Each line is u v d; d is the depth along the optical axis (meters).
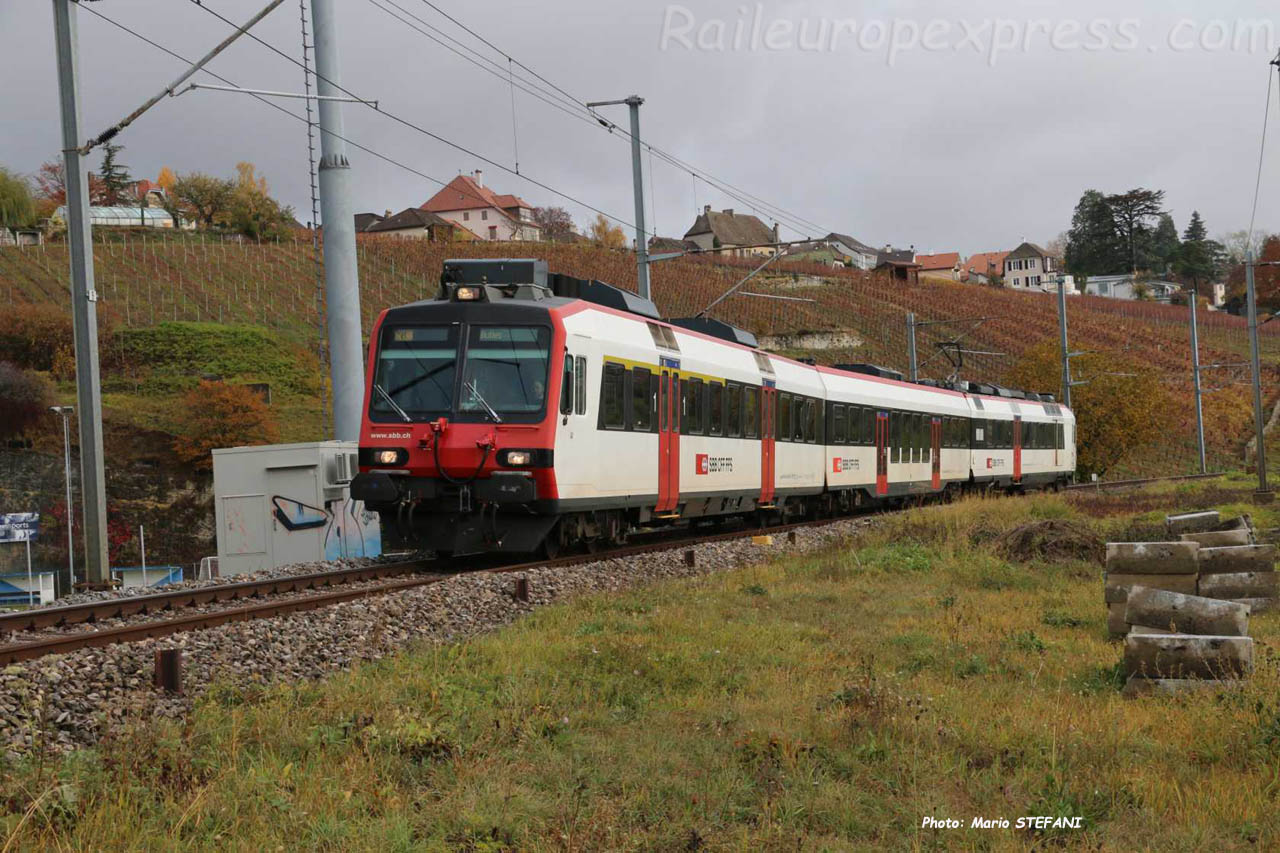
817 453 28.36
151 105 17.59
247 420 58.44
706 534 25.19
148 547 54.00
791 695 9.22
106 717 7.93
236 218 116.44
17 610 12.70
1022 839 6.11
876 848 6.04
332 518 26.41
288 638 10.67
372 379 16.78
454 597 13.34
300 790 6.60
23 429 57.97
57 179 122.00
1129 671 9.31
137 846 5.68
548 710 8.53
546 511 16.31
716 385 22.47
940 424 38.03
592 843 6.00
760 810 6.54
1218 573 12.77
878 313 105.62
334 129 23.48
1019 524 20.97
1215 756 7.41
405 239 107.88
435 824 6.29
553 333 16.48
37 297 76.00
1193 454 84.25
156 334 71.69
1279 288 142.62
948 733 7.93
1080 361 65.44
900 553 19.31
